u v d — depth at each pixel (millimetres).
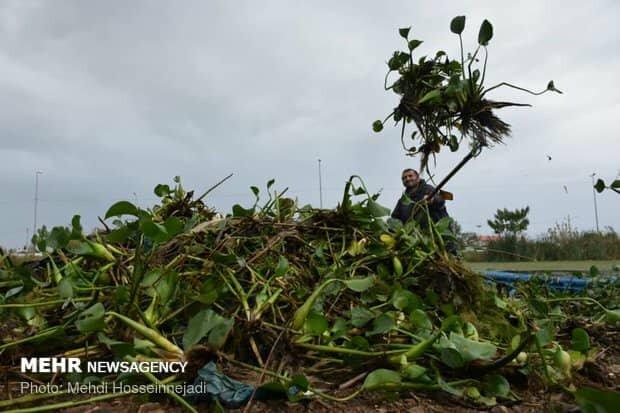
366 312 1593
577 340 1492
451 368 1448
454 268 1915
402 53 2496
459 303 1834
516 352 1318
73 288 1610
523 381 1460
